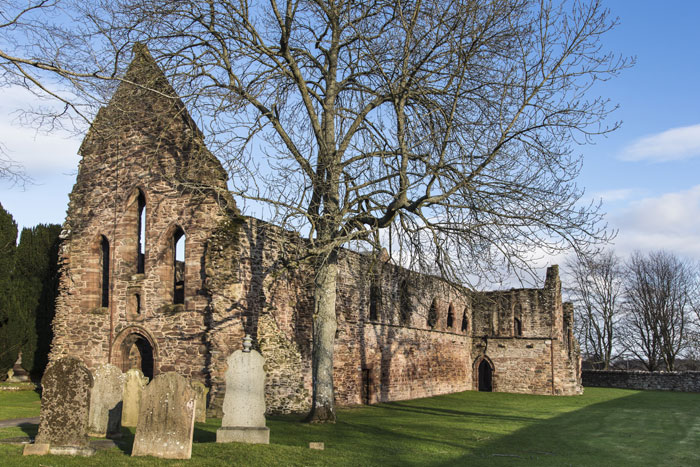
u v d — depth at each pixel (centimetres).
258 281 2227
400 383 3288
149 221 2317
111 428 1398
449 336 4084
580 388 4534
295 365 2342
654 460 1491
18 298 2850
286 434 1574
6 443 1262
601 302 6266
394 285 3161
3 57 1323
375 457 1317
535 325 4356
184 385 1179
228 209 2173
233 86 1872
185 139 2305
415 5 1808
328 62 2058
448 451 1476
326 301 1903
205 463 1130
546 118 1734
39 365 2881
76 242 2477
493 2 1748
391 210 1834
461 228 1745
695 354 6719
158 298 2248
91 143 2517
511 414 2650
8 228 2967
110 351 2311
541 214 1719
